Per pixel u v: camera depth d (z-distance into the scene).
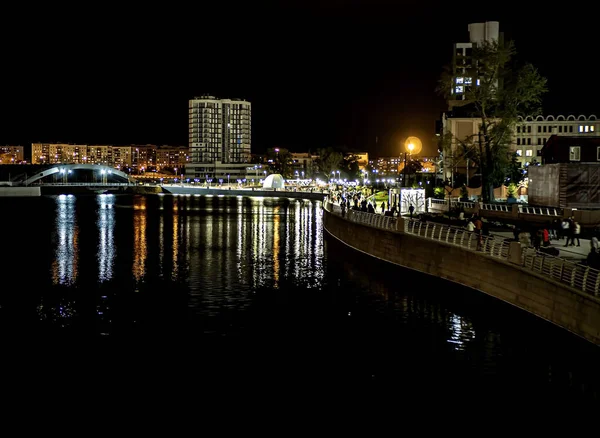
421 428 22.98
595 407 24.53
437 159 139.62
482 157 82.12
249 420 23.81
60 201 197.38
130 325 36.56
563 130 161.12
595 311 26.22
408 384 27.00
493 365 29.05
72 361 30.34
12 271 55.09
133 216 124.81
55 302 42.53
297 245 73.25
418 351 31.19
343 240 69.12
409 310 38.91
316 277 51.03
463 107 116.88
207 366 29.53
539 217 57.66
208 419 23.92
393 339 33.25
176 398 25.81
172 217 121.94
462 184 101.75
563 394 25.72
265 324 36.50
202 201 196.00
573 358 27.86
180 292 45.66
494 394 25.86
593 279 28.38
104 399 25.75
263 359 30.36
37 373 28.67
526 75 76.81
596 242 34.47
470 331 34.16
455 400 25.27
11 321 37.47
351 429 23.03
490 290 36.97
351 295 43.53
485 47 78.38
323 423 23.47
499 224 56.09
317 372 28.47
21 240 80.25
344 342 32.91
